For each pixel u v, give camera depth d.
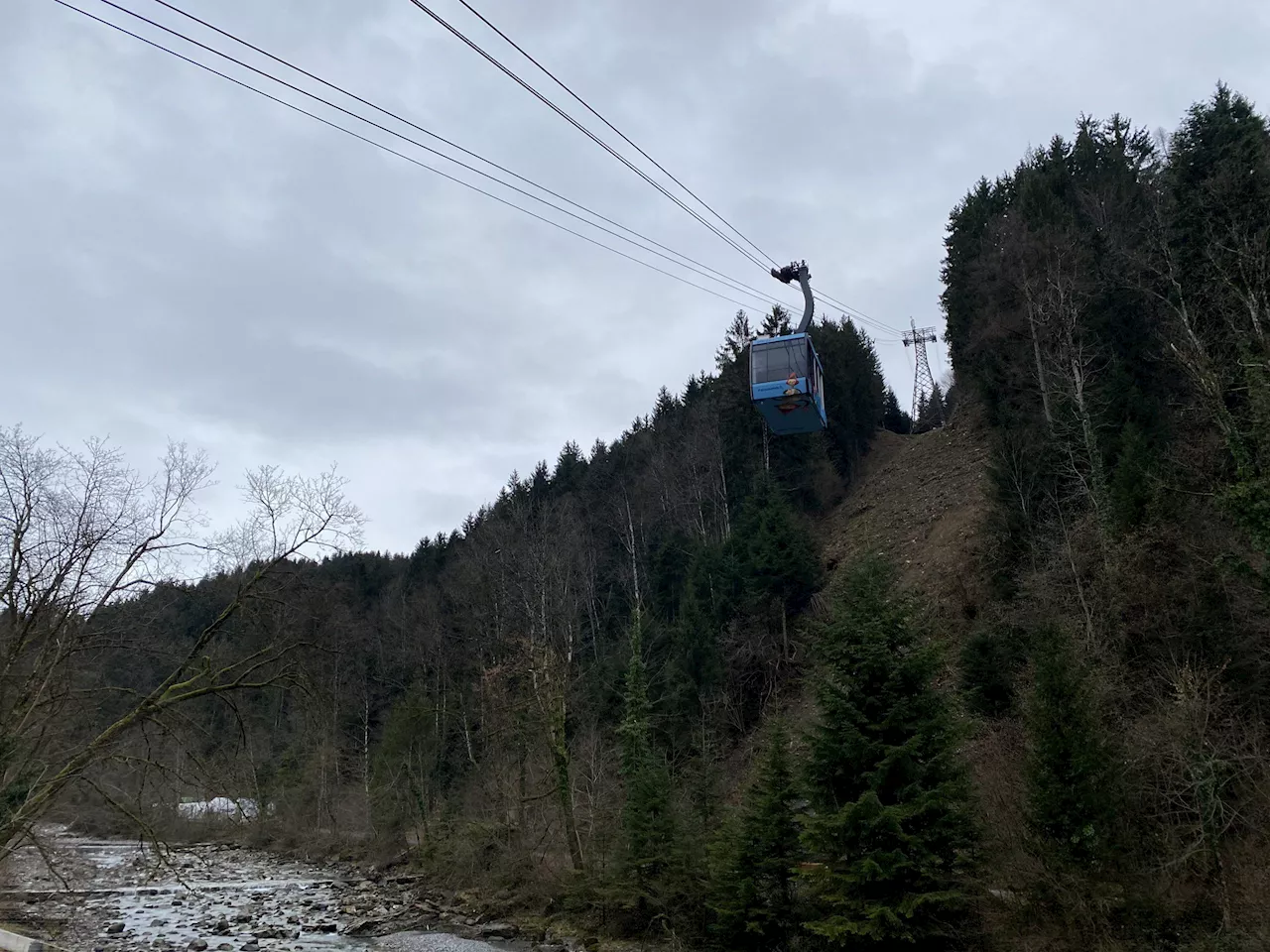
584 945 25.75
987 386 48.03
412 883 39.00
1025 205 46.91
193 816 53.81
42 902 32.53
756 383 37.56
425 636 60.22
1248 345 23.30
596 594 66.25
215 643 26.91
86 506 24.12
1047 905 16.84
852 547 50.69
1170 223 34.75
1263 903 14.67
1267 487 18.33
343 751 60.06
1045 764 17.39
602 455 90.06
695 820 27.66
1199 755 16.94
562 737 32.81
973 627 33.28
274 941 26.47
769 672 43.94
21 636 22.06
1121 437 31.22
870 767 19.00
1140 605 24.44
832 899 17.97
